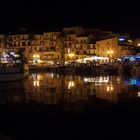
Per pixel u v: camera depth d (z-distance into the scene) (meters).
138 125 18.19
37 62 104.25
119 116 20.62
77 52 111.31
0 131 16.95
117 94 32.62
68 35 113.81
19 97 31.48
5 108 24.48
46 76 67.06
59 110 23.27
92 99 29.05
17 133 16.56
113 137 15.77
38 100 28.98
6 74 50.97
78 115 21.19
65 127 17.92
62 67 81.94
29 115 21.41
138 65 73.56
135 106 24.58
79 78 58.53
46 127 17.81
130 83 45.75
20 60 55.97
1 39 119.25
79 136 16.02
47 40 116.94
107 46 104.31
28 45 117.81
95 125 18.28
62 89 39.09
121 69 71.62
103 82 48.19
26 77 63.50
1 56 59.53
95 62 79.62
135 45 109.12
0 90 38.66
